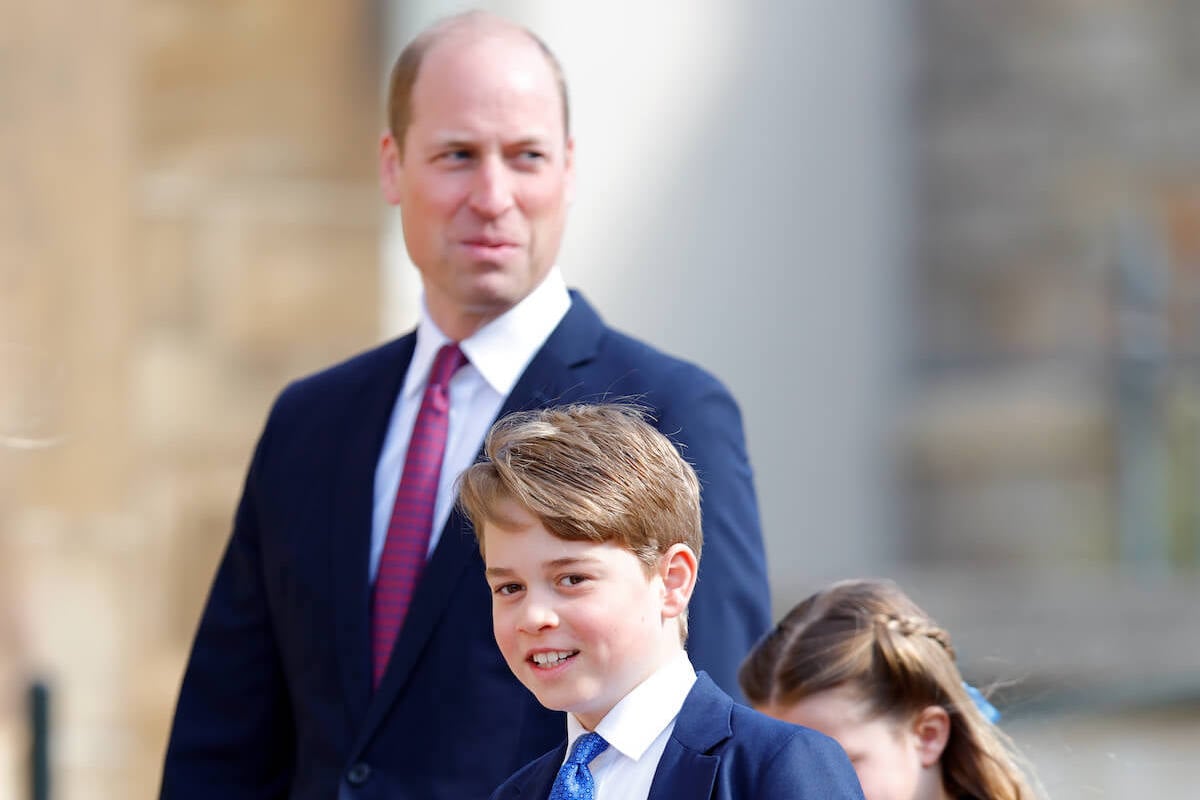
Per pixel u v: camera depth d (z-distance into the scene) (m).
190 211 19.41
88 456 18.66
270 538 9.80
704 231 31.88
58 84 18.77
